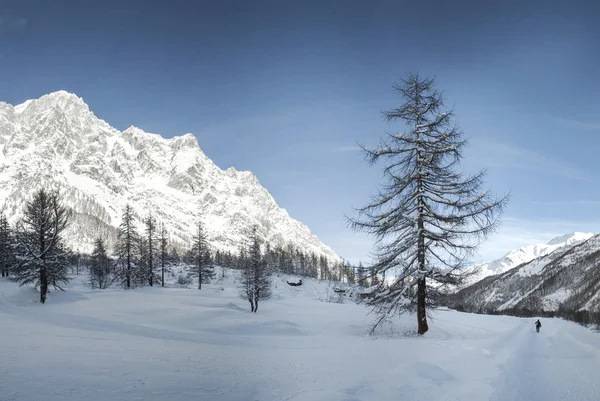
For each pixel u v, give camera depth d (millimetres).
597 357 18734
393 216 19484
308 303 68438
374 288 20484
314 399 8727
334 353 15250
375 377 10891
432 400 8719
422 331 19812
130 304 41375
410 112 19906
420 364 11812
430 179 19578
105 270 76375
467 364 12469
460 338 20172
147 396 8547
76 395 8203
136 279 65188
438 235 18578
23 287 41188
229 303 48719
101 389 8789
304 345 19859
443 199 18781
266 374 11508
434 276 18891
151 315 35438
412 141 19641
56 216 39688
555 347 23047
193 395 8875
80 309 35688
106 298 45562
